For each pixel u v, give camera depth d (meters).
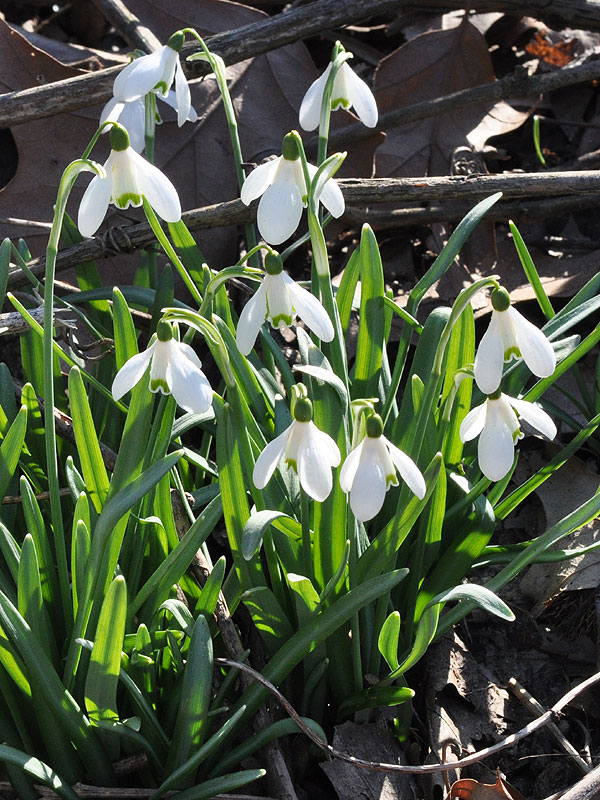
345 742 0.87
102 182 0.80
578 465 0.98
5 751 0.81
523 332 0.80
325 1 1.07
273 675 0.84
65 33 1.48
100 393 0.94
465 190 1.00
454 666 0.91
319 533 0.86
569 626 0.94
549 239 1.12
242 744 0.85
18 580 0.81
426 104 1.17
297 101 1.18
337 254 1.17
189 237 0.94
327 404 0.86
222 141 1.14
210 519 0.84
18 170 1.07
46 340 0.82
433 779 0.87
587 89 1.35
